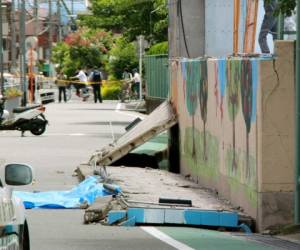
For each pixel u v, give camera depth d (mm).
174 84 30625
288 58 18703
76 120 55188
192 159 26891
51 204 21438
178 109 29656
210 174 24141
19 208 11281
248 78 19781
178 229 18266
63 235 17281
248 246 16062
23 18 68750
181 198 21562
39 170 28922
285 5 17969
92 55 102938
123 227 18391
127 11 62812
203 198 22078
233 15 33469
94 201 20031
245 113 20062
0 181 10852
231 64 21547
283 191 18781
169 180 25734
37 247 15812
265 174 18781
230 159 21656
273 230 18484
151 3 61688
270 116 18750
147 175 26609
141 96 71688
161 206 19344
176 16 34781
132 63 87312
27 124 43469
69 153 34688
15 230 10773
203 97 25188
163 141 34125
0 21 60281
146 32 63031
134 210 18734
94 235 17297
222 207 20438
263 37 28828
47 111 65312
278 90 18750
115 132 45562
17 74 86562
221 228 18766
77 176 27453
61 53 107875
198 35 34500
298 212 18250
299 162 18188
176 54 34844
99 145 38281
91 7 69500
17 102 58688
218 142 23109
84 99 85500
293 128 18766
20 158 32750
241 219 18969
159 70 55031
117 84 88125
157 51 58688
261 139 18781
